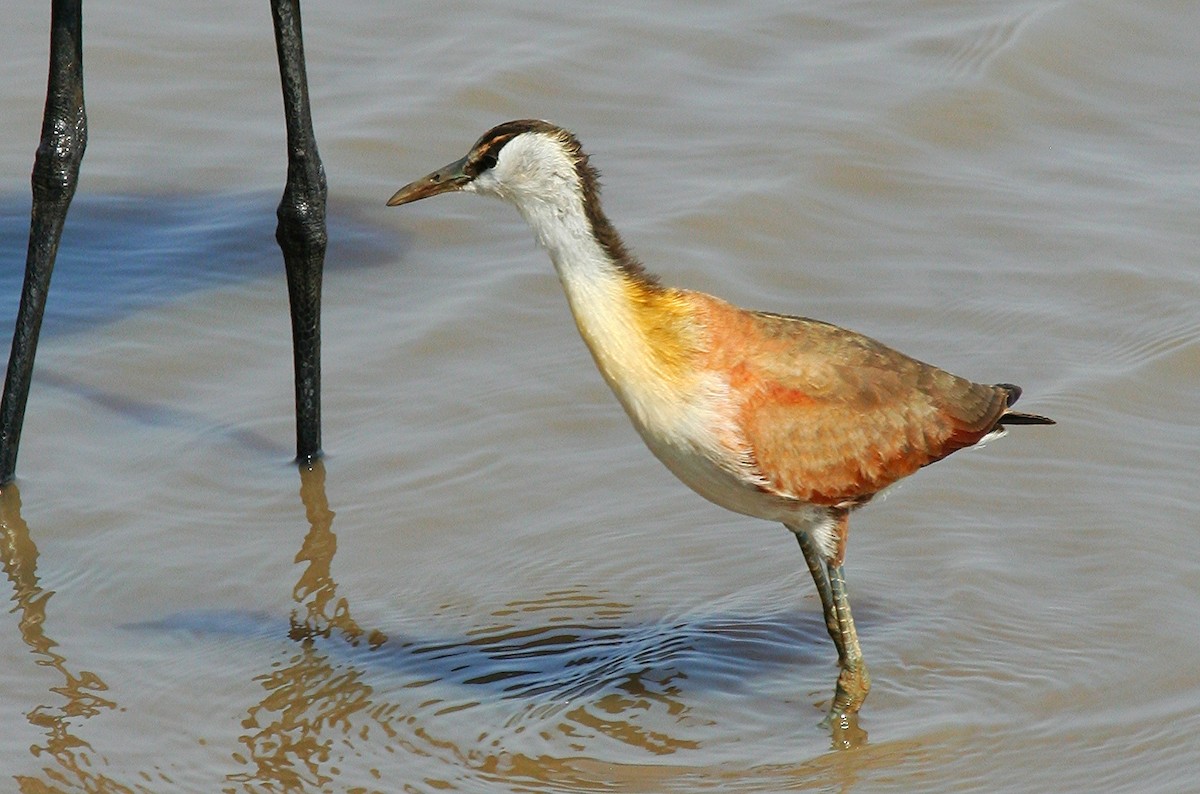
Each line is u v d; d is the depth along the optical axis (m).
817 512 11.17
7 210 17.33
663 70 19.84
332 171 18.02
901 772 10.76
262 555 12.88
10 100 18.86
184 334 15.58
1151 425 14.39
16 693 11.32
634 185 17.77
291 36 13.01
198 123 18.77
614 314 10.76
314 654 11.85
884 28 20.77
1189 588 12.41
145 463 13.87
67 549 12.84
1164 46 20.53
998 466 13.88
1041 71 19.94
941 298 16.19
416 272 16.58
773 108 19.16
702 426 10.70
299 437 13.84
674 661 11.90
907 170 18.20
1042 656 11.79
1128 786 10.57
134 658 11.74
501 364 15.26
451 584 12.66
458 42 20.22
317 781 10.64
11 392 13.30
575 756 10.94
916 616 12.26
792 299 16.17
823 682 11.73
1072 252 16.88
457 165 11.02
